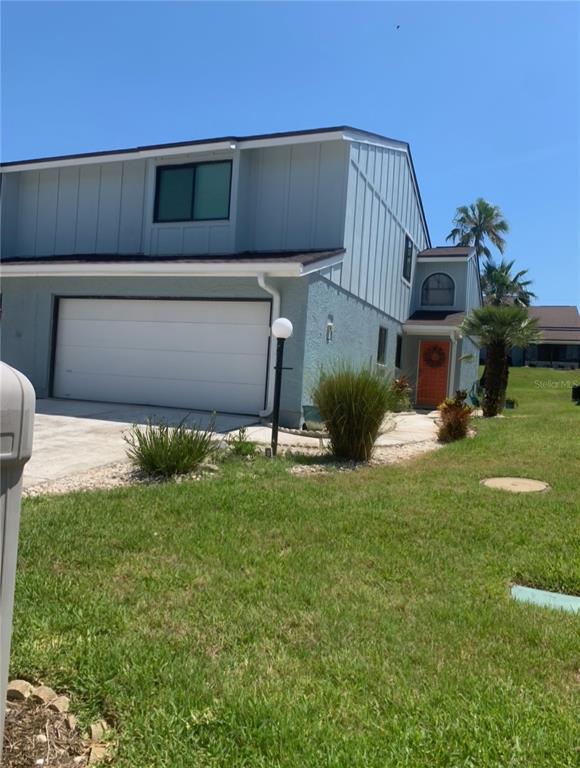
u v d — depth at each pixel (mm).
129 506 5141
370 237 14047
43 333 12695
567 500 5832
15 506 1673
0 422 1536
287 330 7777
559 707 2430
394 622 3158
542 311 44938
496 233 42281
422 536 4660
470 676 2643
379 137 13852
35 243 15086
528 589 3818
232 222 12461
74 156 13961
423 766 2043
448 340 18953
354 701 2424
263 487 5957
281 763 2039
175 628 3004
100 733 2166
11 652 2670
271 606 3305
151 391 11828
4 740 2074
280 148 12625
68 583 3490
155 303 11820
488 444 9227
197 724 2227
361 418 7672
